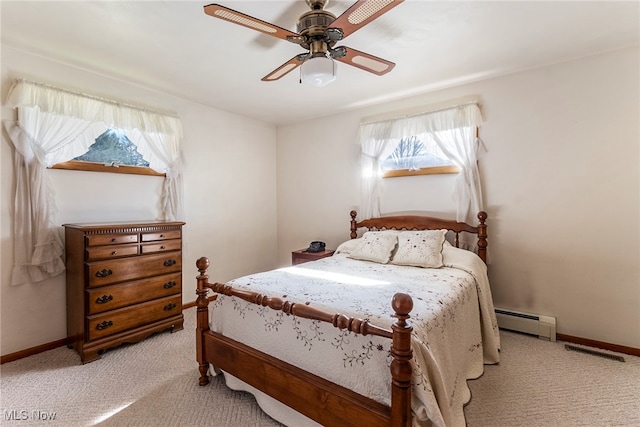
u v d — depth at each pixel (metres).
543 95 2.61
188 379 2.05
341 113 3.87
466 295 2.05
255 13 1.82
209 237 3.68
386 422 1.19
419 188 3.27
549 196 2.61
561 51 2.35
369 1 1.31
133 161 2.99
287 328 1.60
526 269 2.72
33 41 2.15
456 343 1.76
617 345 2.37
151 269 2.65
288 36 1.64
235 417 1.68
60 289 2.52
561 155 2.56
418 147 3.27
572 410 1.70
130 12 1.81
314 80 1.69
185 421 1.64
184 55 2.36
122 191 2.90
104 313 2.34
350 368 1.36
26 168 2.31
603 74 2.38
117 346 2.48
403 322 1.17
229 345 1.81
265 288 1.89
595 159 2.43
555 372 2.08
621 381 1.96
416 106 3.27
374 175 3.51
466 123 2.89
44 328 2.44
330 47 1.74
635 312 2.31
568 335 2.56
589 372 2.08
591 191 2.45
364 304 1.59
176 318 2.84
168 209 3.20
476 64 2.56
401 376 1.13
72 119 2.51
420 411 1.18
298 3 1.73
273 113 3.91
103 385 1.98
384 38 2.13
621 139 2.34
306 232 4.27
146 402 1.80
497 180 2.83
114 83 2.80
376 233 3.07
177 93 3.19
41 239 2.35
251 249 4.21
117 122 2.77
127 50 2.28
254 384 1.68
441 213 3.14
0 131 2.23
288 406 1.54
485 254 2.82
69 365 2.22
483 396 1.82
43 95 2.34
